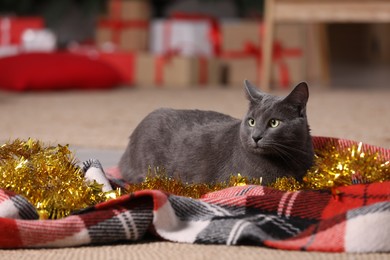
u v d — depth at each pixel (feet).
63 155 5.90
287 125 5.76
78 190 5.33
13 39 17.75
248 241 4.72
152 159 6.61
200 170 6.24
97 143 8.77
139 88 16.55
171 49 17.61
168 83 17.51
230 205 5.10
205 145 6.29
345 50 30.22
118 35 18.20
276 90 15.69
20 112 11.73
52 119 10.92
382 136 9.16
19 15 21.61
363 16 14.37
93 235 4.71
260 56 17.51
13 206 4.97
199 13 18.43
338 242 4.54
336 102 13.35
